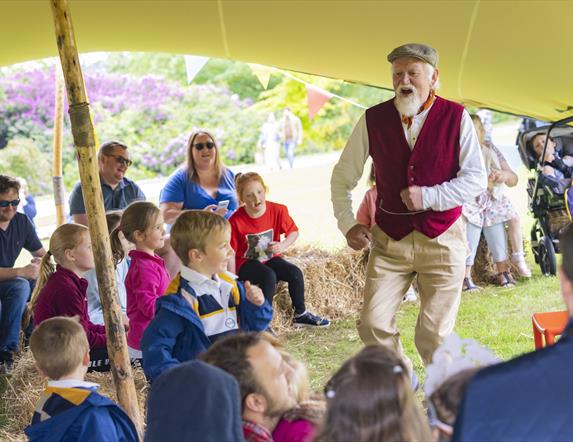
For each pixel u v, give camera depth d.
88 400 3.04
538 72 6.17
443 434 1.86
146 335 3.34
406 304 6.97
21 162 19.75
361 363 1.75
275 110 23.62
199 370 1.97
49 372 3.09
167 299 3.38
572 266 1.92
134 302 4.51
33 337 3.10
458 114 4.14
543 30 5.77
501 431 1.66
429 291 4.26
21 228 6.19
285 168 21.12
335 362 5.60
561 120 6.63
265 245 6.15
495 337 5.72
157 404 1.98
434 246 4.20
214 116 22.91
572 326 1.88
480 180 4.12
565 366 1.71
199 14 6.01
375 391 1.70
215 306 3.52
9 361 5.68
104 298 3.79
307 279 6.69
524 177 13.89
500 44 5.99
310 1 5.81
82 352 3.13
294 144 21.05
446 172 4.17
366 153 4.36
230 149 23.02
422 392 4.69
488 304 6.66
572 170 6.95
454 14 5.82
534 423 1.66
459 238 4.25
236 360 2.33
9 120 20.28
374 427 1.69
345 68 6.63
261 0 5.82
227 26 6.15
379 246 4.34
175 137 22.47
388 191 4.27
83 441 2.97
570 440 1.64
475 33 5.95
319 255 7.11
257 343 2.40
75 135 3.73
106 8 5.90
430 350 4.22
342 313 6.79
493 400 1.68
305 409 2.38
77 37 6.36
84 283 4.68
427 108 4.16
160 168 22.11
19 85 20.38
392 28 6.02
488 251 7.37
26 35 6.15
